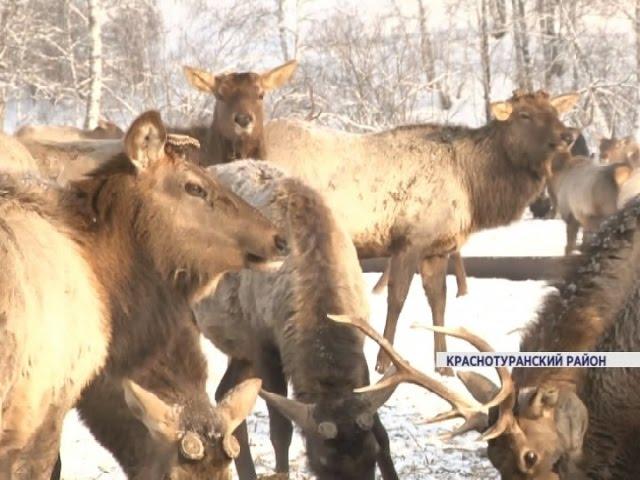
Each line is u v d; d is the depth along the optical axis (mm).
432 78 60344
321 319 14125
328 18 61500
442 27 64500
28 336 10625
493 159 23750
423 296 27891
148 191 11859
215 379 20078
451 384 20281
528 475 10766
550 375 11586
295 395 14008
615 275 11891
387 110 55781
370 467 12992
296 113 52125
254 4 62281
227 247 12016
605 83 58406
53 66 59219
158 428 10391
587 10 61000
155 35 59844
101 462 15797
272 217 14766
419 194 23250
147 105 55688
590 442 11789
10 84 53500
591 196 35969
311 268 14461
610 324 11797
